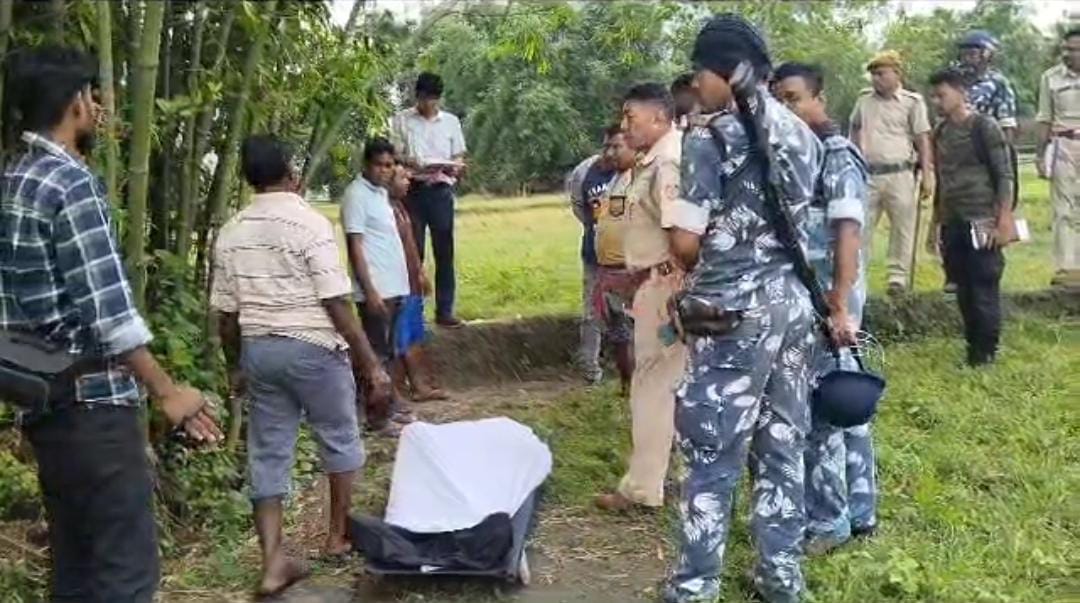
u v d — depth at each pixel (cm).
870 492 473
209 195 527
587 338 764
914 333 862
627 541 488
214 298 452
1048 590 426
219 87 484
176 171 512
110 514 336
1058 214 939
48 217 316
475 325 820
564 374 817
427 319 845
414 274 686
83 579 345
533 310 888
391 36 624
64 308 324
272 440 447
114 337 318
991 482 541
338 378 448
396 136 810
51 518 344
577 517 515
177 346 475
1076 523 488
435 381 778
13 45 454
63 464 331
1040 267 1057
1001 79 884
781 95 426
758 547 408
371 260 644
